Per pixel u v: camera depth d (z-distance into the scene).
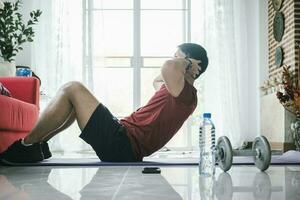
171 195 1.27
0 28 3.98
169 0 5.77
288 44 4.94
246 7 5.79
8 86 3.27
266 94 5.49
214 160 2.05
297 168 2.28
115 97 5.74
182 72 2.61
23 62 5.63
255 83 5.78
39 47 5.59
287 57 4.96
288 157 3.10
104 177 1.79
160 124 2.58
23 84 3.28
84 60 5.64
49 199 1.18
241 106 5.73
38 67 5.58
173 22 5.78
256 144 2.16
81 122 2.51
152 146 2.61
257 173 2.00
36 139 2.50
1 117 2.38
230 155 1.98
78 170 2.14
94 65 5.64
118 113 5.73
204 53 2.74
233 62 5.61
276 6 5.35
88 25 5.63
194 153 4.67
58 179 1.71
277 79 5.10
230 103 5.59
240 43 5.77
